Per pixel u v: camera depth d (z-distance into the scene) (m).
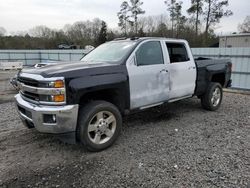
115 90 4.08
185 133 4.72
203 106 6.45
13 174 3.26
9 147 4.12
